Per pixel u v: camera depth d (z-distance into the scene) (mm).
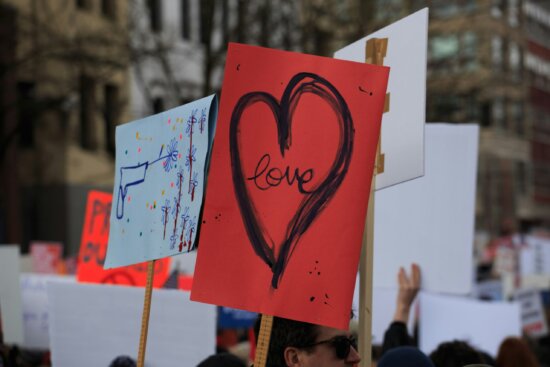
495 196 63344
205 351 5129
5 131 27219
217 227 3707
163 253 4191
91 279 6148
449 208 5805
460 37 35062
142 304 5316
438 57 33531
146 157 4434
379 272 5957
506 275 14367
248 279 3617
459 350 5824
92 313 5441
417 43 4359
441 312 8680
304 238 3549
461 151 5801
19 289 6438
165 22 32344
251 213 3662
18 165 29297
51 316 5531
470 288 5723
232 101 3740
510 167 65188
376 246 5980
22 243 30391
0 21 26578
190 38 33469
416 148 4332
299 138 3629
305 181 3598
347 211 3504
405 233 5902
